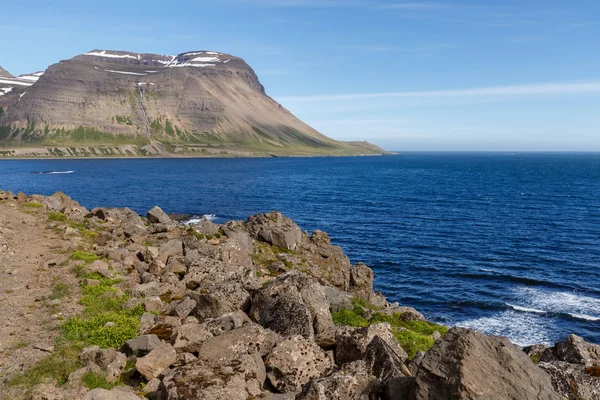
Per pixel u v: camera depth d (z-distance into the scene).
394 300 46.84
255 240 37.88
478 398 9.47
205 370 11.16
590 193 146.75
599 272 56.09
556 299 46.72
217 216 95.38
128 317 16.98
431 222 92.56
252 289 20.19
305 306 15.63
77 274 22.19
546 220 94.69
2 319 16.50
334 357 14.01
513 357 10.48
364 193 148.38
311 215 100.75
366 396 11.05
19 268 23.05
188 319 16.80
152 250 25.88
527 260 62.03
